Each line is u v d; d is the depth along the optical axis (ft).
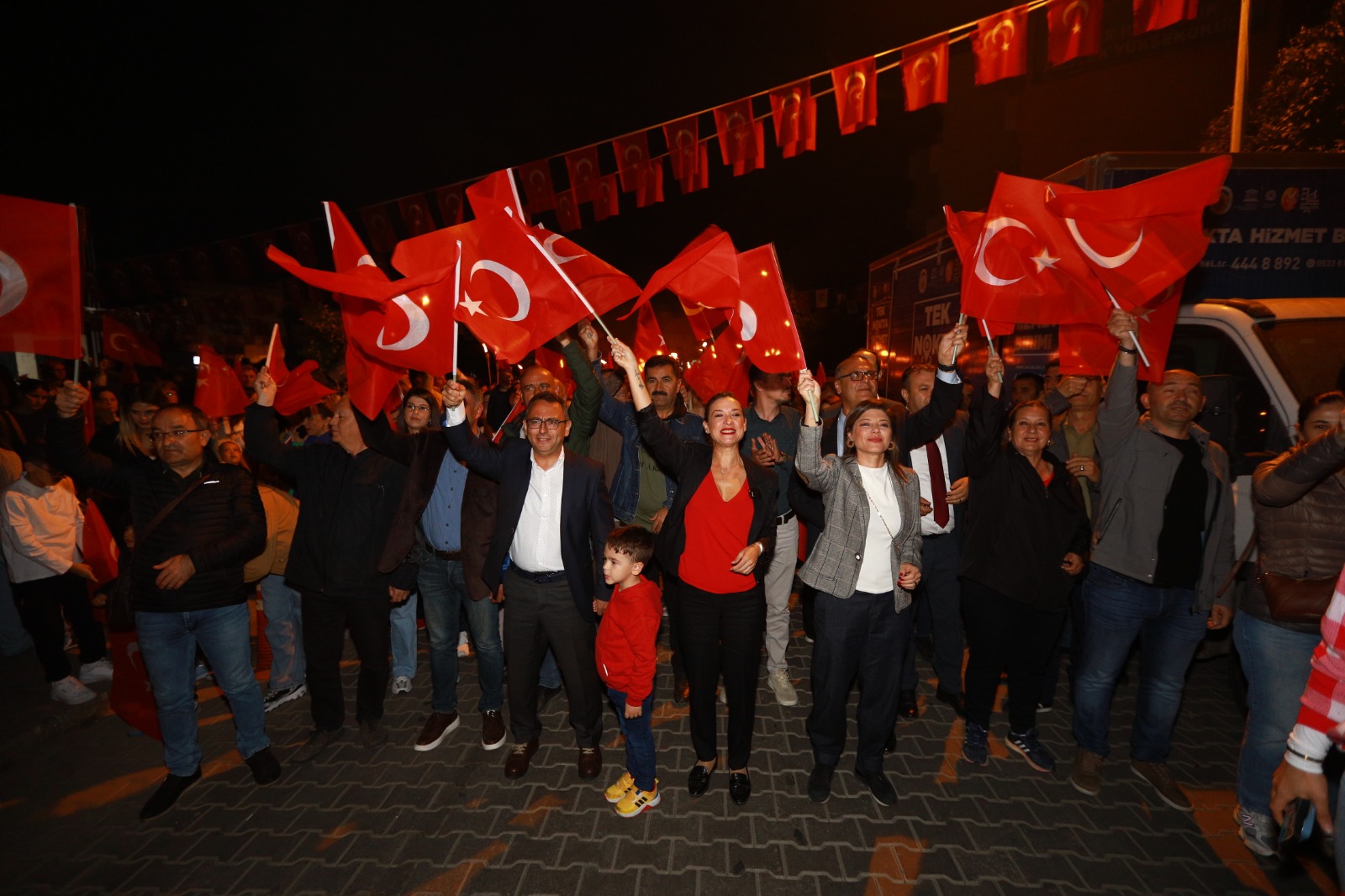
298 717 14.66
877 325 35.63
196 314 42.86
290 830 10.90
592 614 11.80
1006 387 21.04
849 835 10.62
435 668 13.34
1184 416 11.06
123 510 17.61
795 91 19.25
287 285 42.60
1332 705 5.61
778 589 14.80
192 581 11.19
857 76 18.04
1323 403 9.46
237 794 11.83
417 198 26.05
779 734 13.66
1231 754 12.95
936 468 13.73
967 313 11.55
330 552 12.37
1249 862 10.07
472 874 9.84
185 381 32.73
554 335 11.82
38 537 14.51
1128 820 10.99
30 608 14.73
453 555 12.84
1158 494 10.96
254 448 12.04
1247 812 10.29
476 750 13.14
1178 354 15.87
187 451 11.28
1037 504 11.63
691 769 12.22
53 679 14.98
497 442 13.14
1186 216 10.64
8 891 9.72
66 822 11.29
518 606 11.71
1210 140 38.37
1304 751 5.74
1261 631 9.70
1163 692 11.51
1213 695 15.42
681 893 9.46
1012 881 9.70
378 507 12.57
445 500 12.94
